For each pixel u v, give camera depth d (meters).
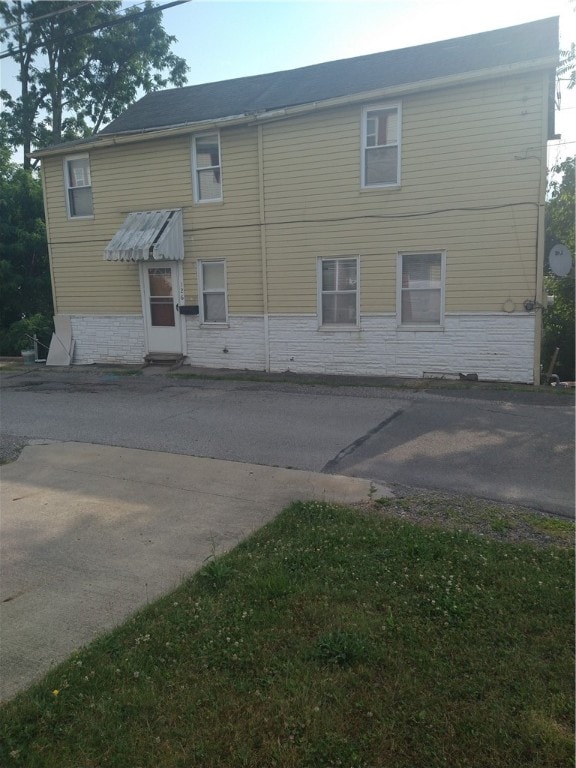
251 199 12.88
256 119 12.27
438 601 3.44
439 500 5.29
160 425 8.41
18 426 8.59
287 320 12.94
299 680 2.84
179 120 13.45
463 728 2.51
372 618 3.31
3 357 17.67
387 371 12.19
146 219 13.66
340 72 13.55
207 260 13.55
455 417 8.39
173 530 4.81
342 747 2.44
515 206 10.73
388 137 11.54
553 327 16.36
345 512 4.91
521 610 3.35
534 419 8.20
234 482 5.94
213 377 12.55
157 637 3.22
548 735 2.45
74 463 6.72
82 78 26.91
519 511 5.01
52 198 15.09
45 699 2.78
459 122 10.90
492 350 11.31
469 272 11.24
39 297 19.30
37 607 3.69
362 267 12.08
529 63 10.05
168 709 2.70
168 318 14.26
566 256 10.58
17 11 23.59
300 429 7.96
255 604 3.51
